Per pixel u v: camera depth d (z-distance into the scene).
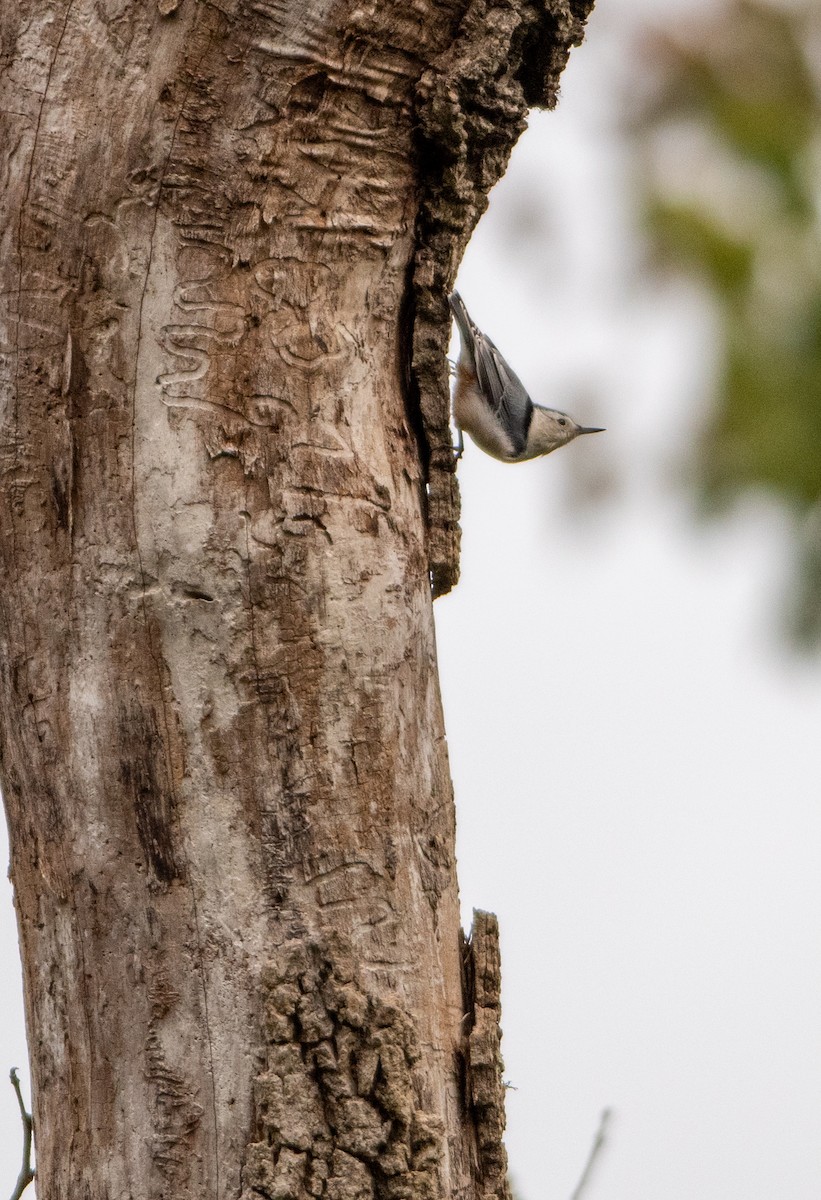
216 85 5.54
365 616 5.80
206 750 5.57
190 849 5.54
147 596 5.58
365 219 5.91
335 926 5.59
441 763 6.02
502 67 6.05
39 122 5.53
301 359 5.77
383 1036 5.53
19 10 5.53
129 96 5.50
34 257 5.58
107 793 5.59
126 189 5.54
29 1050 5.82
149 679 5.59
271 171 5.65
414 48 5.86
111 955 5.56
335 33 5.61
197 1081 5.46
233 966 5.51
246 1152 5.40
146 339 5.59
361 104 5.80
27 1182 6.00
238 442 5.65
